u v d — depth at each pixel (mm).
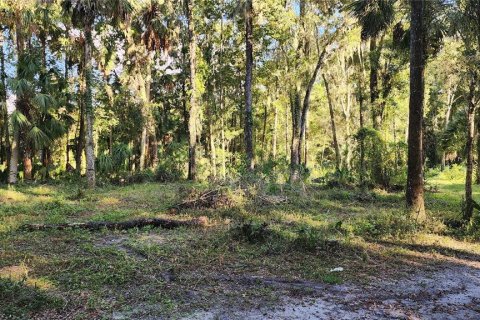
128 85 24609
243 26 21891
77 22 16656
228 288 5328
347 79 23875
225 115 27094
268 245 7238
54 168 21781
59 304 4582
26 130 17781
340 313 4719
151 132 25969
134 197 13766
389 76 18984
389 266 6598
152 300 4805
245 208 11141
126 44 24031
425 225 9336
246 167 16359
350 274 6113
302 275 5949
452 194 15805
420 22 9992
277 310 4723
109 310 4516
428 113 25156
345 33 17016
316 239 7285
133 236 7969
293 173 17078
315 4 18203
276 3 17562
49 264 5945
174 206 11031
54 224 8508
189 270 5953
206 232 8383
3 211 10281
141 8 21516
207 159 24703
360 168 18031
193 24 20938
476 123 16328
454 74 9812
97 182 18578
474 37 10070
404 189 16719
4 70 18422
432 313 4852
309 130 39656
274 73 20578
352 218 10297
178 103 32062
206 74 24234
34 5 17344
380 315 4719
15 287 4820
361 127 18797
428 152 30062
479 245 8219
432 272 6426
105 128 25188
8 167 19438
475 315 4844
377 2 12523
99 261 6074
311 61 19219
